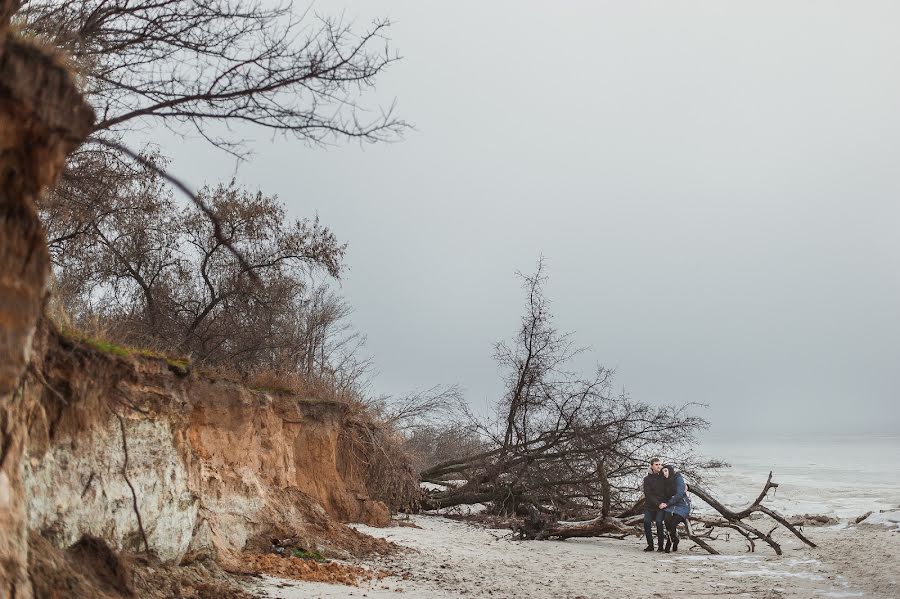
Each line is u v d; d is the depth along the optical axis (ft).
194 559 30.76
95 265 58.85
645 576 46.06
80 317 34.81
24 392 20.06
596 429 72.64
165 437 29.63
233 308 68.44
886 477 212.64
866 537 71.15
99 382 25.82
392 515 67.92
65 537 22.89
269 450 45.75
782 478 205.77
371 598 31.50
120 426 26.84
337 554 41.24
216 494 37.29
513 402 77.97
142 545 27.22
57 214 36.32
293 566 35.24
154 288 66.08
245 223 68.33
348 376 71.31
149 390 28.89
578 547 59.77
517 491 75.51
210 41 28.30
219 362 63.10
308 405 56.24
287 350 72.84
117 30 28.73
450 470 78.74
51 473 22.99
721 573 48.52
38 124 15.38
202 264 66.64
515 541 60.90
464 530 64.95
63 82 15.75
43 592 18.61
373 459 65.31
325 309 84.99
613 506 75.00
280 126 25.88
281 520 42.04
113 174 37.86
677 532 65.46
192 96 25.71
